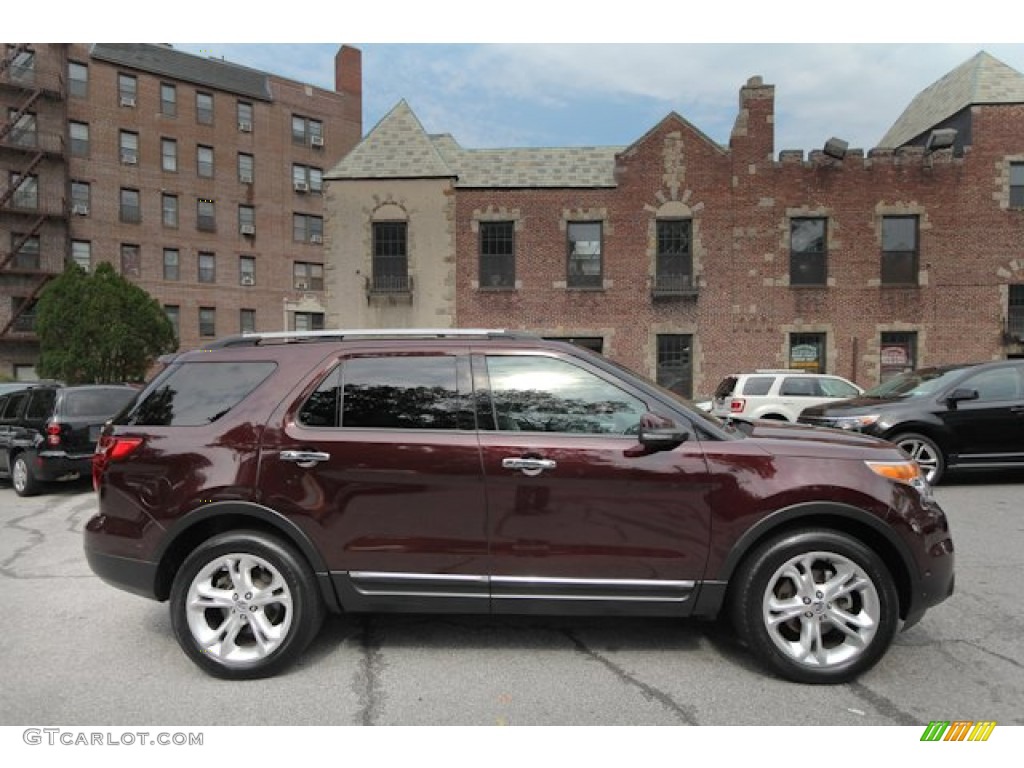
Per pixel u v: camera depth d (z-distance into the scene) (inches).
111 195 1304.1
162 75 1363.2
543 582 127.9
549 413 132.3
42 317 950.4
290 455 129.3
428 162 690.8
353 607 131.1
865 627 124.1
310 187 1571.1
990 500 285.4
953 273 666.8
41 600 175.5
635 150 682.2
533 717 114.3
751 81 673.6
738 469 126.6
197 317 1401.3
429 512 128.6
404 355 136.3
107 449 136.4
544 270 687.1
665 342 687.1
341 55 1647.4
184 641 128.5
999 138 661.9
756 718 113.3
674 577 127.1
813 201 672.4
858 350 671.1
